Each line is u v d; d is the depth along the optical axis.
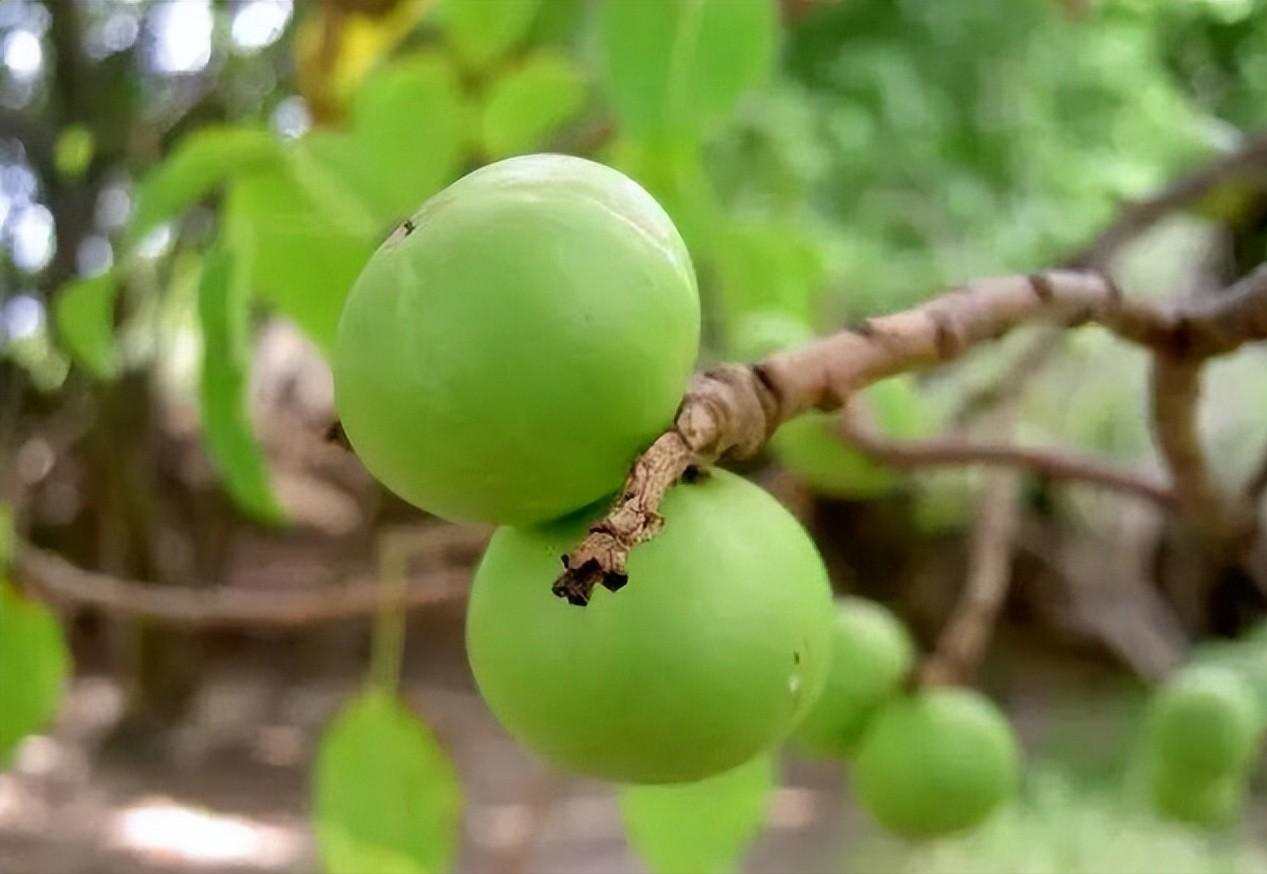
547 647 0.21
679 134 0.32
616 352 0.20
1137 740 0.93
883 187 0.78
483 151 0.39
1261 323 0.25
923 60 0.75
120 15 0.57
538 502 0.20
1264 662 0.45
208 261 0.31
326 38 0.43
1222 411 0.72
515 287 0.20
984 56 0.73
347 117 0.38
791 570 0.21
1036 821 0.87
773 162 0.65
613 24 0.31
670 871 0.31
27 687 0.34
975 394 0.44
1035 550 0.90
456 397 0.20
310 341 0.33
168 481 1.07
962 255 0.71
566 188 0.20
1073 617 1.10
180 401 1.04
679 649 0.21
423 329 0.20
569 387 0.20
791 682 0.21
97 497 0.92
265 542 1.29
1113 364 0.72
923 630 1.22
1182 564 1.02
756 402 0.21
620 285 0.20
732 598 0.21
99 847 0.89
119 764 1.05
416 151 0.36
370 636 1.43
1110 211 0.64
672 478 0.19
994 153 0.74
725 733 0.21
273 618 0.34
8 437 0.59
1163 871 0.81
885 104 0.74
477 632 0.22
